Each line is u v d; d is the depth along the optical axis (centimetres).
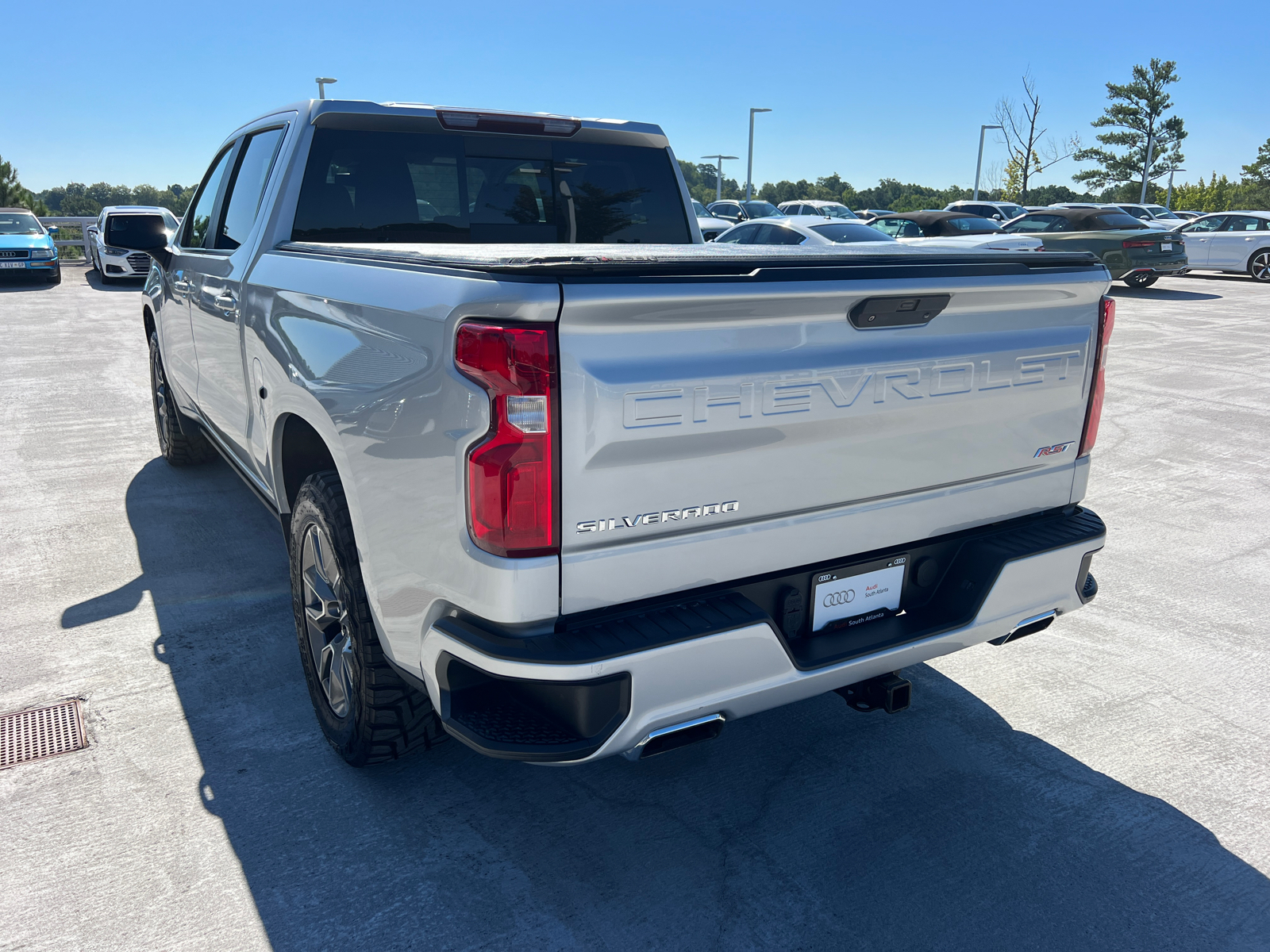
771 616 222
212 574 429
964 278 234
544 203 398
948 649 254
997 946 221
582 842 256
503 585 191
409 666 231
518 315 183
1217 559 476
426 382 202
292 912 227
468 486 193
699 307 196
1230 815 271
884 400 230
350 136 350
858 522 237
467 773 287
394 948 216
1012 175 5275
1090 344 274
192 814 263
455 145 370
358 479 233
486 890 236
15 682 332
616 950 217
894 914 230
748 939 221
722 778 288
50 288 1880
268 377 300
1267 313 1536
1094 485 605
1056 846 257
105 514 507
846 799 277
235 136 420
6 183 5500
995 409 255
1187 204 7600
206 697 325
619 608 206
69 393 834
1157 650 377
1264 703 335
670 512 205
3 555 450
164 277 481
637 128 417
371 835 256
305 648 297
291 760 290
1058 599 275
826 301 212
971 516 262
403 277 220
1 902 228
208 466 605
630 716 200
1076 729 317
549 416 186
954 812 271
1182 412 812
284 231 338
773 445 215
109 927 221
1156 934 225
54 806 265
